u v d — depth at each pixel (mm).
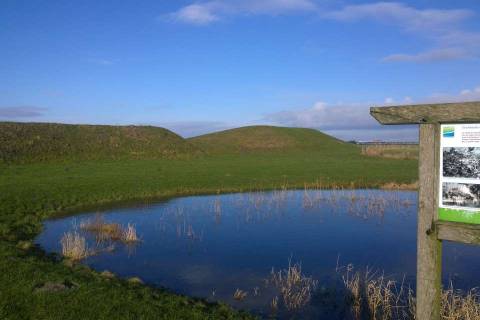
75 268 13508
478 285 13758
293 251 18016
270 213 26688
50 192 31344
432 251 6930
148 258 16859
